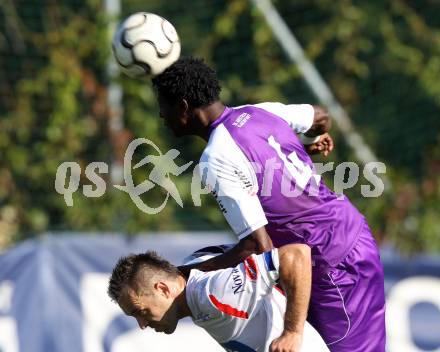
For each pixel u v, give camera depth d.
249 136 14.83
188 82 14.95
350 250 15.55
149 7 33.28
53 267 23.94
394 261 26.11
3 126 28.81
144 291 14.80
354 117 30.66
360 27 31.38
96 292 24.08
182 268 15.38
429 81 30.25
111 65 28.41
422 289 25.86
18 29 30.17
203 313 14.74
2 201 28.50
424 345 25.42
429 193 28.03
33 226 28.12
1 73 29.84
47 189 28.58
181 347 24.03
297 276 14.05
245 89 30.06
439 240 27.72
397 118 30.44
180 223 28.33
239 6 30.31
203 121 15.09
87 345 23.72
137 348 23.89
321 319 15.79
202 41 31.31
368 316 15.81
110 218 27.61
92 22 29.89
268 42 29.91
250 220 14.50
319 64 31.78
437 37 30.64
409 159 29.53
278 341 13.97
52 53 28.98
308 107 16.20
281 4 32.56
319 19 32.03
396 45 30.80
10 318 23.55
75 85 28.48
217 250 15.95
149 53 15.54
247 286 14.40
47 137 28.80
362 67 30.80
